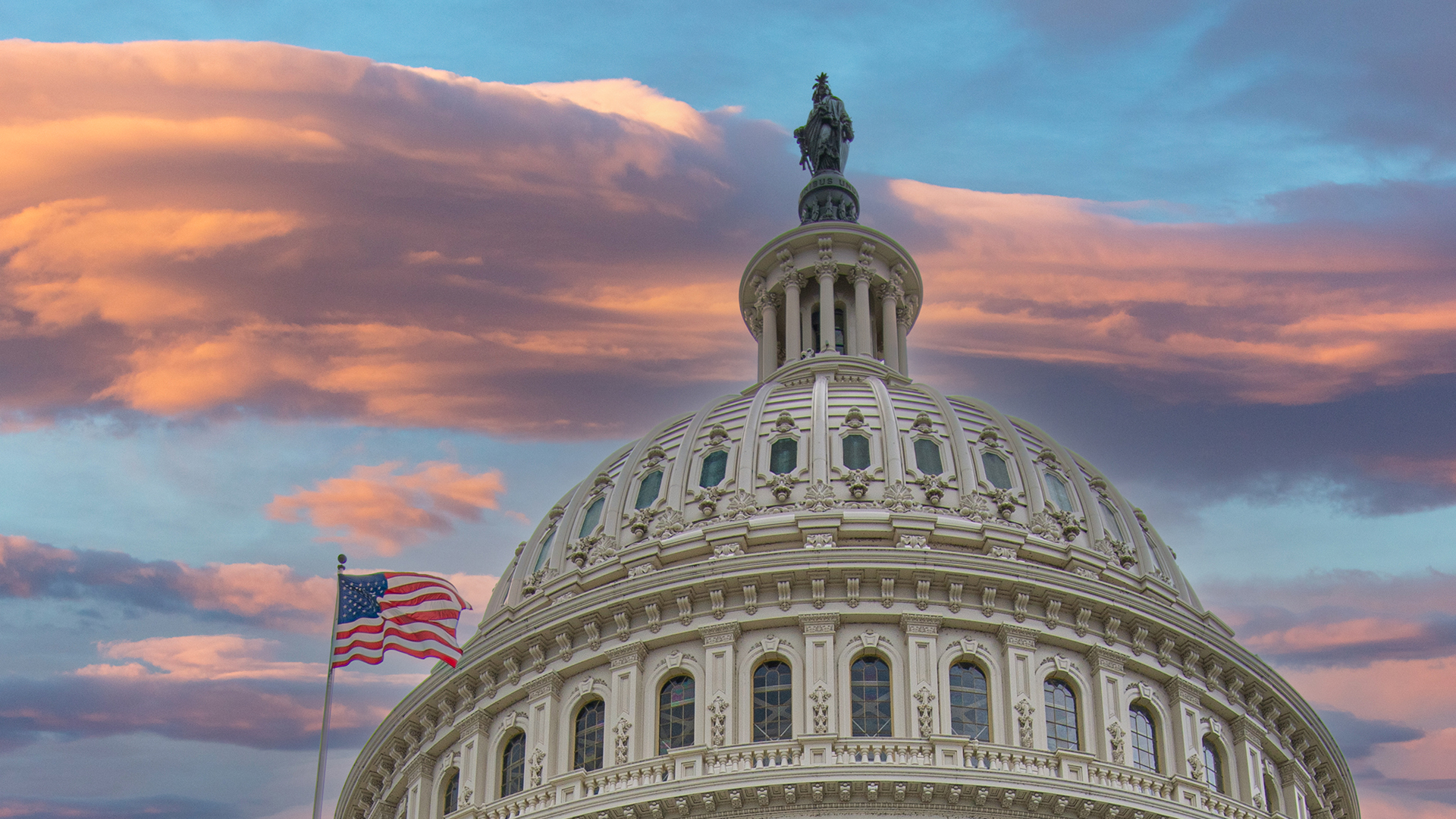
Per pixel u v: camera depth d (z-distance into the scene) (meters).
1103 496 62.47
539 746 52.22
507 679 54.97
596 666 53.31
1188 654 54.28
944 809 46.44
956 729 50.16
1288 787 56.28
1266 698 56.31
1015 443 60.62
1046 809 47.00
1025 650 51.50
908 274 73.56
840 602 51.94
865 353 69.25
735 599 52.53
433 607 49.84
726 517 56.72
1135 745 51.88
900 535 54.69
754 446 58.84
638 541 57.84
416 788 56.00
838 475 57.19
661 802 47.06
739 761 47.97
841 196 75.56
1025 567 52.59
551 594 57.75
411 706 57.53
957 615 51.84
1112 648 52.66
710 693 50.56
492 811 50.81
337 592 49.22
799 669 50.75
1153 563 60.22
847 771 46.44
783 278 72.06
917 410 60.81
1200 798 49.81
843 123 78.38
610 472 63.31
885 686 50.69
